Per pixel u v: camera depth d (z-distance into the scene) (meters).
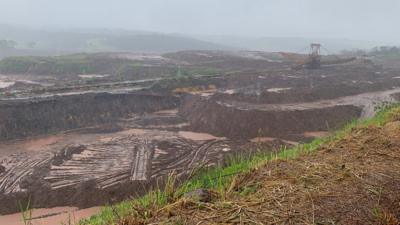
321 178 6.37
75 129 42.97
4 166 30.86
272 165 7.16
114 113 47.56
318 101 49.41
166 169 29.88
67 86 53.16
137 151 34.44
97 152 34.16
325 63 79.62
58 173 29.20
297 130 41.12
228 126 41.53
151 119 46.81
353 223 5.09
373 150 7.78
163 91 55.16
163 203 5.82
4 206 24.41
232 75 63.38
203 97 49.28
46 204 24.92
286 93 49.56
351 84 58.03
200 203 5.55
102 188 25.86
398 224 5.16
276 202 5.58
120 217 5.74
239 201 5.64
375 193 5.85
